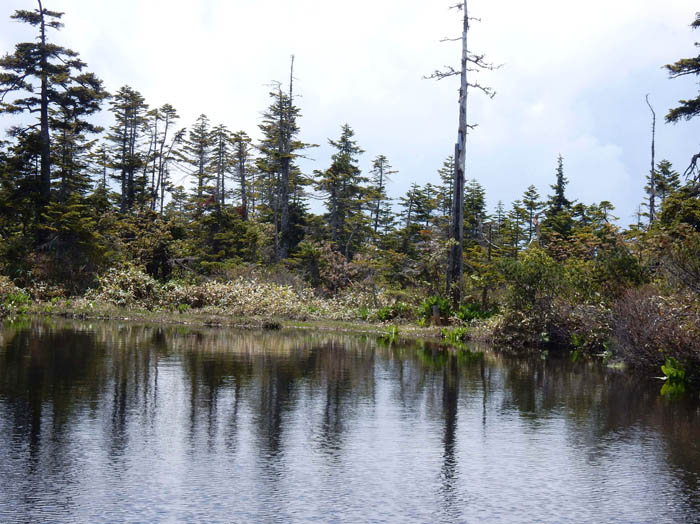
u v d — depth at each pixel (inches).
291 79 2369.6
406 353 722.2
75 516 198.5
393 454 281.0
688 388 502.3
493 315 1021.2
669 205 1204.5
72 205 1542.8
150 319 1104.8
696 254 613.3
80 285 1435.8
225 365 551.8
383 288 1450.5
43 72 1606.8
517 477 250.2
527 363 653.3
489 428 337.4
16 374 468.4
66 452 269.6
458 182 1177.4
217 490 226.5
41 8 1648.6
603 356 748.6
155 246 1553.9
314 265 1740.9
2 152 1640.0
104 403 372.5
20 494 217.6
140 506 208.5
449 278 1184.2
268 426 327.6
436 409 386.9
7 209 1615.4
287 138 2374.5
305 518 201.2
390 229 2797.7
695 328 542.0
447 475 251.3
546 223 2393.0
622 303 660.7
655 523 202.8
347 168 2406.5
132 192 2377.0
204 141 2839.6
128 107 2551.7
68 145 1945.1
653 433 330.3
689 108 1219.9
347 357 655.1
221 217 2140.7
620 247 858.8
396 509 211.5
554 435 323.6
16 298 1194.6
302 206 2524.6
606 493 232.1
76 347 649.6
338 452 281.9
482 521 201.9
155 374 487.5
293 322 1143.6
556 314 853.2
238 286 1253.1
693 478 251.4
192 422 331.6
